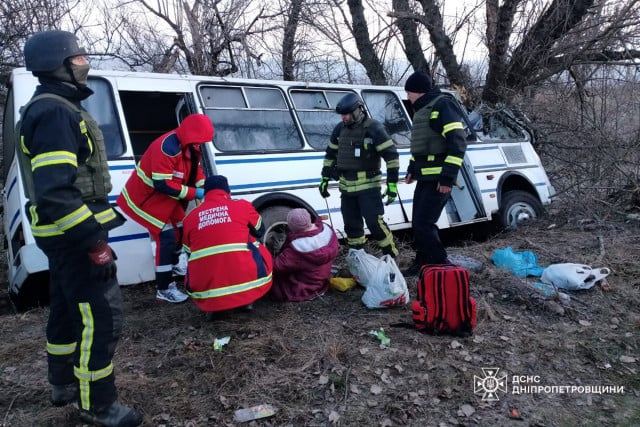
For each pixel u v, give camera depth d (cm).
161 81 509
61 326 298
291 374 351
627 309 458
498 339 401
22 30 860
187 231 406
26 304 491
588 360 379
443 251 493
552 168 934
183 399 326
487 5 1007
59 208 239
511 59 987
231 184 518
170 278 466
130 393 328
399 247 636
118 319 281
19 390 339
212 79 541
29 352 389
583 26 950
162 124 633
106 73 484
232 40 988
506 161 762
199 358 369
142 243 470
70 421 305
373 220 501
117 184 463
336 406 321
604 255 573
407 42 1059
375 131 484
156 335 410
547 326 426
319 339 395
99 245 252
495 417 315
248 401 324
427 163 480
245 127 551
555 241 643
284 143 574
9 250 498
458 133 456
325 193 536
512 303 464
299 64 1080
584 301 466
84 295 270
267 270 429
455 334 400
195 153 450
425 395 332
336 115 632
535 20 973
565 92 956
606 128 856
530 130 843
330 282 491
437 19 993
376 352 377
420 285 410
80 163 266
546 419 315
